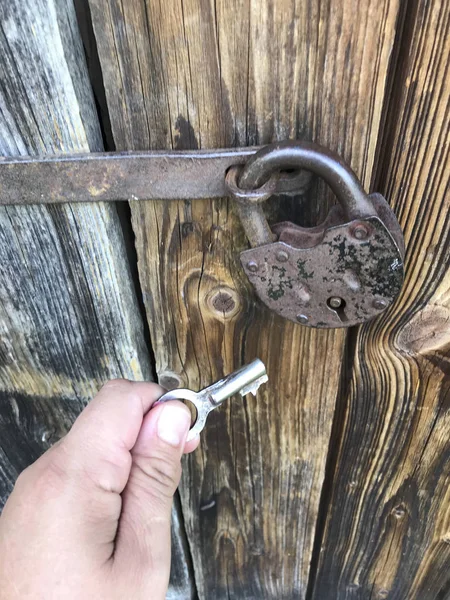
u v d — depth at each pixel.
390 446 0.75
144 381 0.68
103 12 0.45
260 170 0.44
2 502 1.00
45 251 0.60
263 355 0.67
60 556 0.52
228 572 1.04
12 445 0.88
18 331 0.69
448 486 0.77
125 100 0.49
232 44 0.45
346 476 0.81
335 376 0.67
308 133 0.49
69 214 0.56
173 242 0.58
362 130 0.47
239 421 0.77
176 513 0.94
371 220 0.44
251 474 0.84
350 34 0.43
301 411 0.72
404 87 0.46
